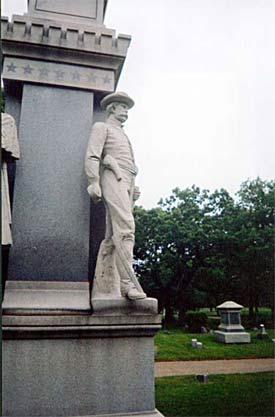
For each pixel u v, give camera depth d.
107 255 4.57
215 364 12.38
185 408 7.12
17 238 4.54
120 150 4.77
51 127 4.89
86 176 4.77
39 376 3.98
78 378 4.06
